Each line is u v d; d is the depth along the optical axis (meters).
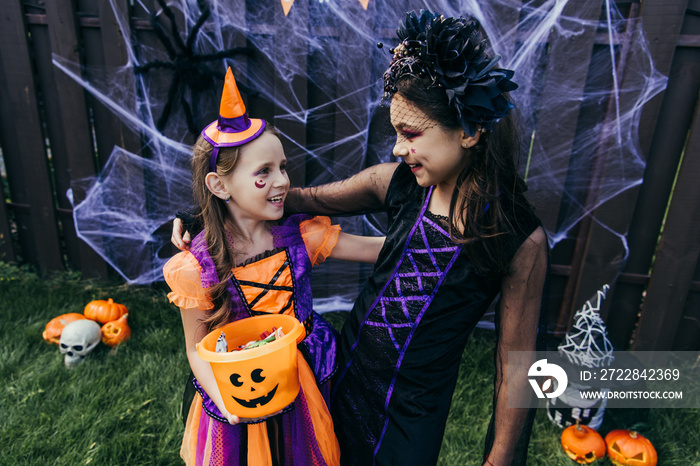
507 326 1.05
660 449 2.03
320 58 2.50
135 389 2.22
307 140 2.65
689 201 2.31
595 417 2.05
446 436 2.05
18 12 2.67
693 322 2.55
